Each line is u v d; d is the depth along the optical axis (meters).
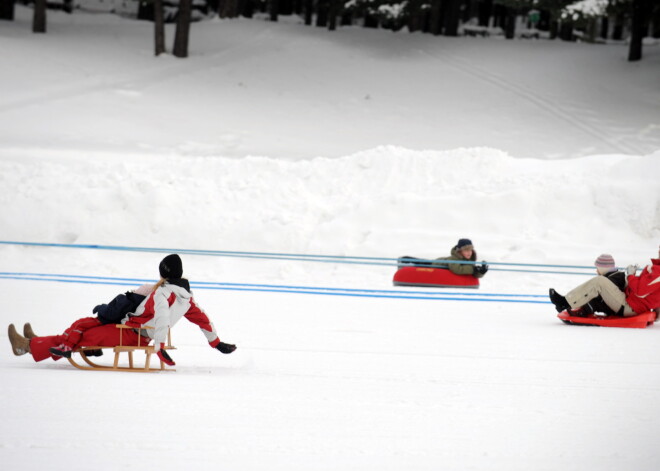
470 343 36.41
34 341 29.06
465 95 156.50
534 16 171.75
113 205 76.50
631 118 142.50
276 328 40.03
